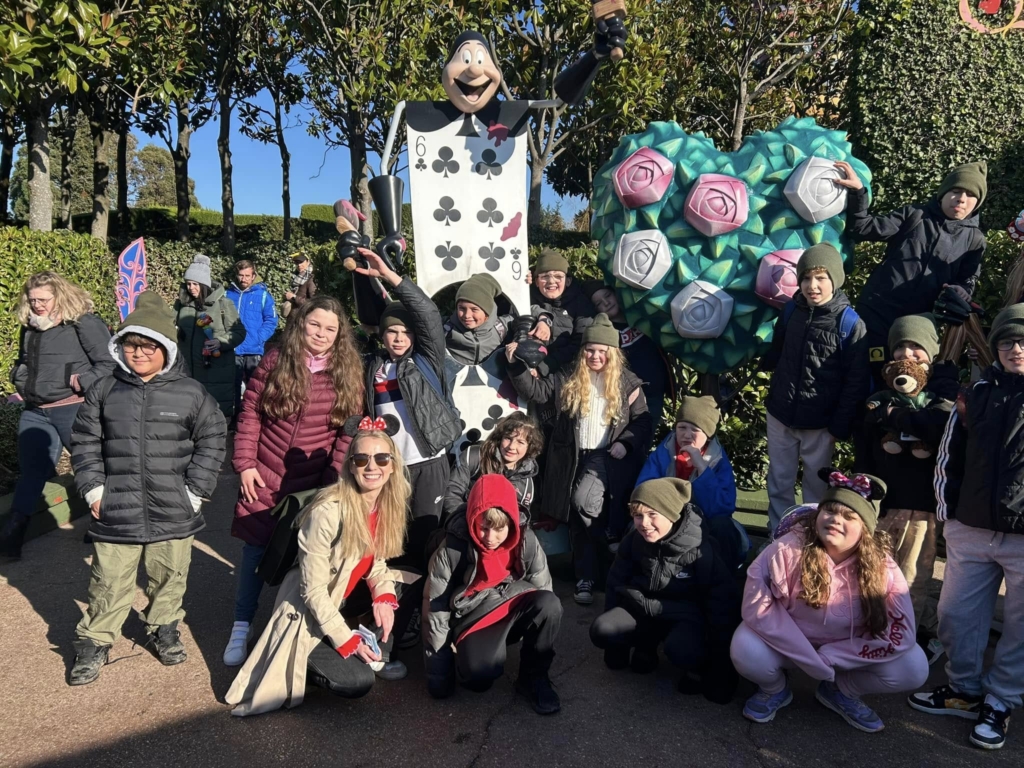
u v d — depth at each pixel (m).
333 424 3.46
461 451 4.32
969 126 8.16
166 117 17.58
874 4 8.43
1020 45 8.04
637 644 3.28
